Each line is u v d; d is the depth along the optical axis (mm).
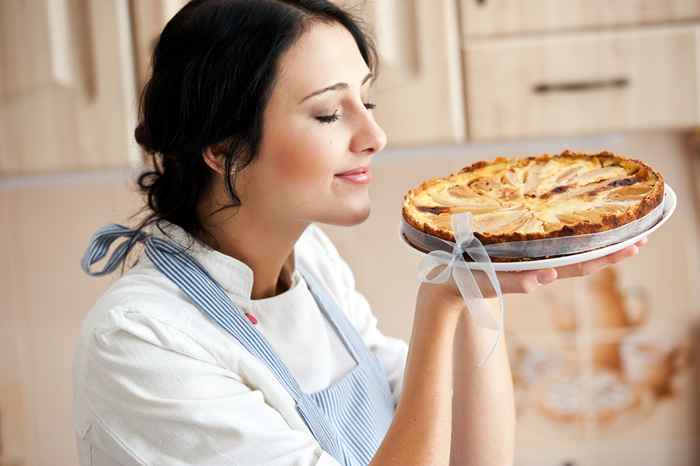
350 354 1162
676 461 2256
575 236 819
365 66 986
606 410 2262
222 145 980
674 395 2244
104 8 1821
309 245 1260
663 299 2229
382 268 2324
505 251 834
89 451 983
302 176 955
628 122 1802
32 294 2395
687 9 1758
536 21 1785
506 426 1123
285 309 1088
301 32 938
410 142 1833
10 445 2432
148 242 1052
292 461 918
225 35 947
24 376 2418
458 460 1114
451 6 1787
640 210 839
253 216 1012
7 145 1867
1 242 2375
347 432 1112
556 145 2070
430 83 1807
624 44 1776
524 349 2264
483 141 1849
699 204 2203
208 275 1033
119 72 1838
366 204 980
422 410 913
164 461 917
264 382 982
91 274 1076
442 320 925
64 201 2354
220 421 909
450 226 879
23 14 1826
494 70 1807
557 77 1798
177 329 951
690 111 1786
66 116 1856
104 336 943
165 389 917
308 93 936
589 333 2246
